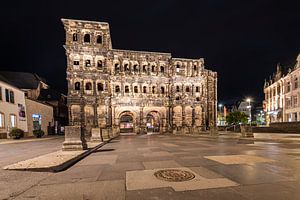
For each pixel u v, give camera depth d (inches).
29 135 1579.7
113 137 1440.7
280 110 2329.0
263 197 214.7
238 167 355.9
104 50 2095.2
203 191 235.5
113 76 2180.1
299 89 1958.7
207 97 2534.5
